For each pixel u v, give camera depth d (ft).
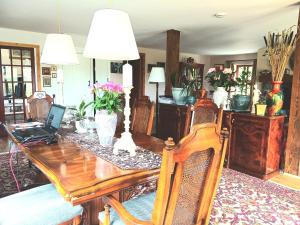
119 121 9.00
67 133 7.22
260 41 19.24
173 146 3.04
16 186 8.59
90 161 4.88
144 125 8.09
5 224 4.24
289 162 10.25
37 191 5.23
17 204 4.69
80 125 7.32
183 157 3.19
